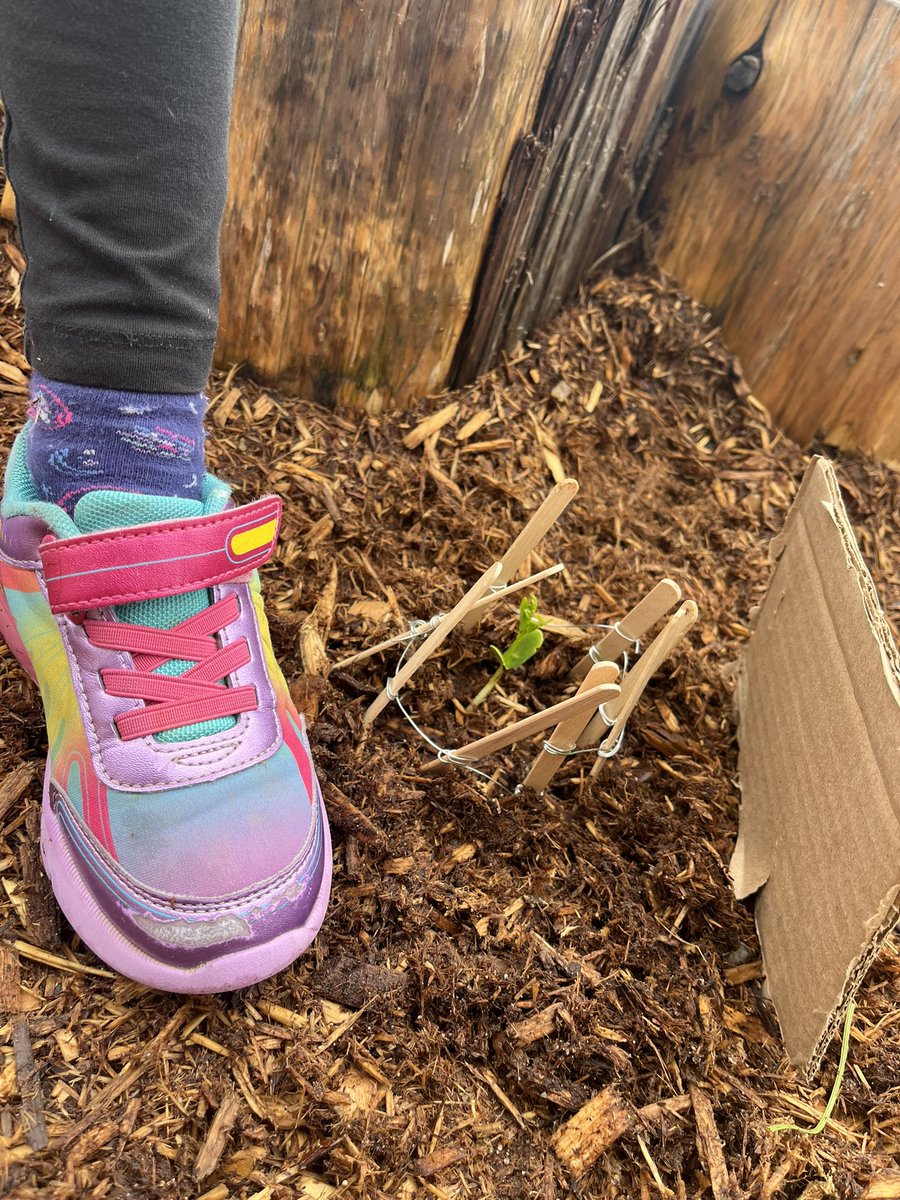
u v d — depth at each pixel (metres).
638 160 0.52
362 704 0.34
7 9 0.21
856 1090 0.28
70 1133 0.22
